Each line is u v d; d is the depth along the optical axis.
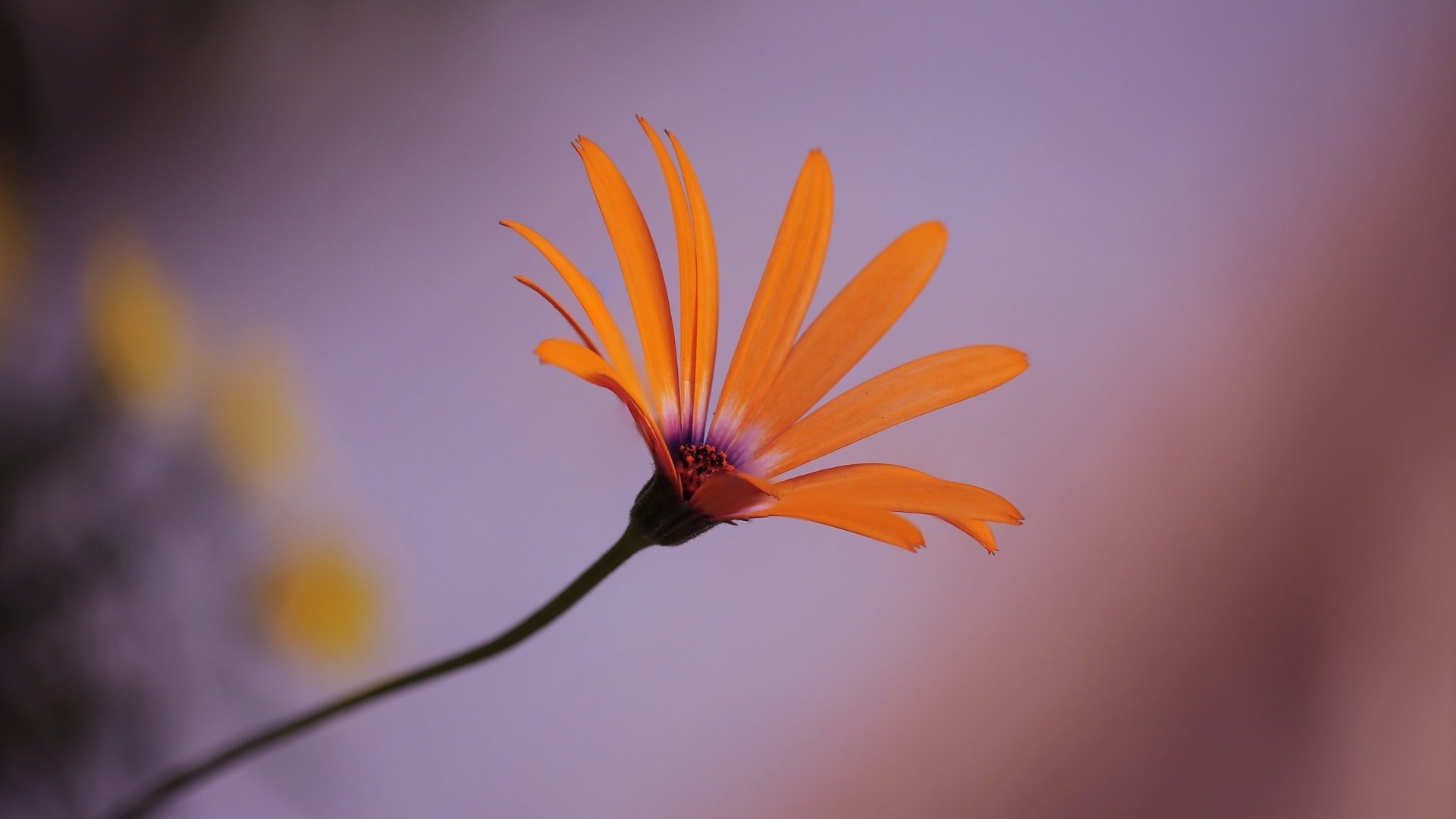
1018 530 0.63
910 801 0.63
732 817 0.62
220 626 0.47
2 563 0.44
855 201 0.63
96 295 0.45
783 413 0.41
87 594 0.45
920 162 0.63
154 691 0.46
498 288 0.62
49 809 0.45
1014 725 0.63
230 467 0.46
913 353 0.62
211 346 0.48
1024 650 0.63
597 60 0.61
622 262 0.40
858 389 0.41
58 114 0.54
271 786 0.51
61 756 0.44
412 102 0.61
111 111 0.56
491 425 0.61
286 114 0.59
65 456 0.45
